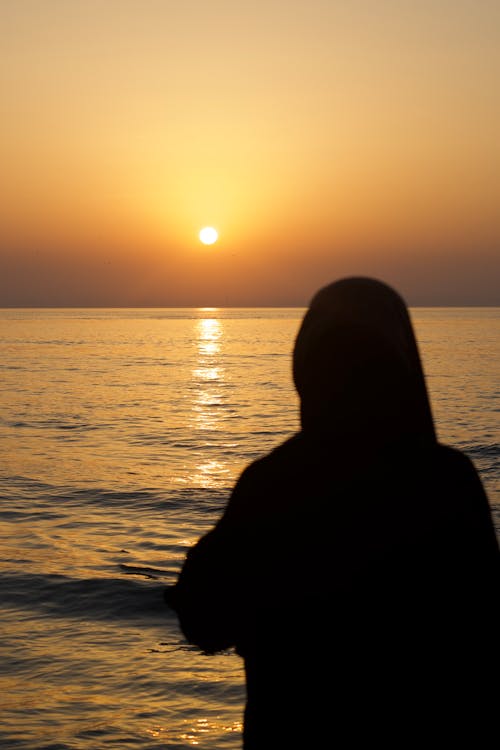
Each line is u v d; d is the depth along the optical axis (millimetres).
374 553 1729
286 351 89812
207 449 24250
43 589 10031
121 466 20938
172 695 6945
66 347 97000
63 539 12906
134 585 10164
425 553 1721
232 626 1888
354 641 1732
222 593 1862
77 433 27750
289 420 31406
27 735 6207
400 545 1724
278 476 1818
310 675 1758
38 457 22344
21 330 163250
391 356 1713
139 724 6398
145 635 8453
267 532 1805
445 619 1712
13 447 24250
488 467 20328
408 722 1708
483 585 1729
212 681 7219
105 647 8102
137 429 28812
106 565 11219
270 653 1801
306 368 1762
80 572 10773
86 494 16969
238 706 6730
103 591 9930
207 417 32375
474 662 1704
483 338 115375
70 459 22031
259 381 50188
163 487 17891
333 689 1739
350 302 1758
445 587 1718
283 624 1785
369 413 1740
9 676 7367
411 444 1784
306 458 1795
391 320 1763
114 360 72438
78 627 8703
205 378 52469
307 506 1776
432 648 1711
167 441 25922
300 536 1773
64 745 6051
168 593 1942
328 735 1735
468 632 1710
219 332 156125
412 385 1777
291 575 1778
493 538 1793
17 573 10727
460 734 1703
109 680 7270
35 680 7273
